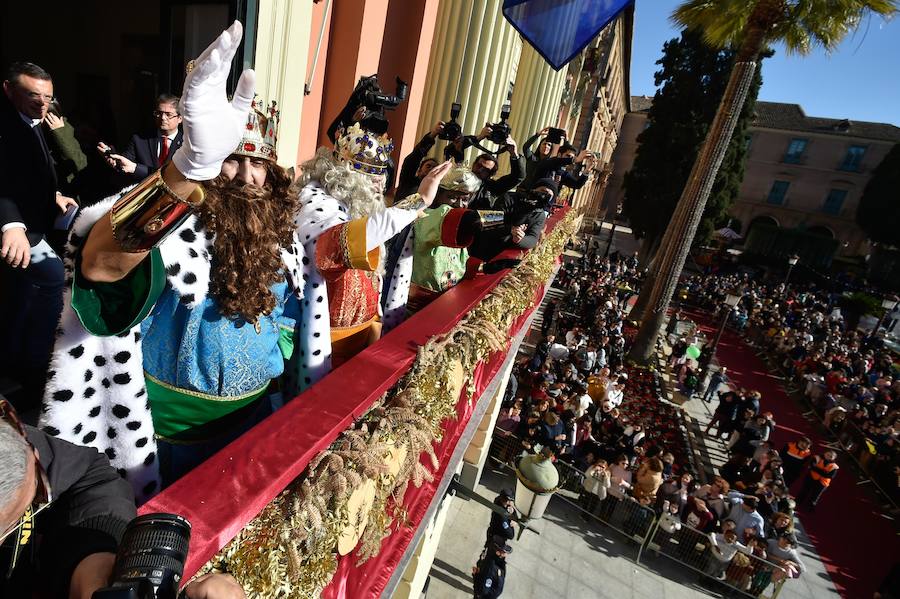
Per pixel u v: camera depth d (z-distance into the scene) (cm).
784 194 4856
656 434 1309
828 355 2122
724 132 1508
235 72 306
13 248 178
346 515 144
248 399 147
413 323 234
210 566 109
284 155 373
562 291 2616
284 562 125
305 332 175
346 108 221
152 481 127
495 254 293
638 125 5750
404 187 329
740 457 1201
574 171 625
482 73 690
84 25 323
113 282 95
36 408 188
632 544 963
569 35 418
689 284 3447
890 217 4044
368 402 161
